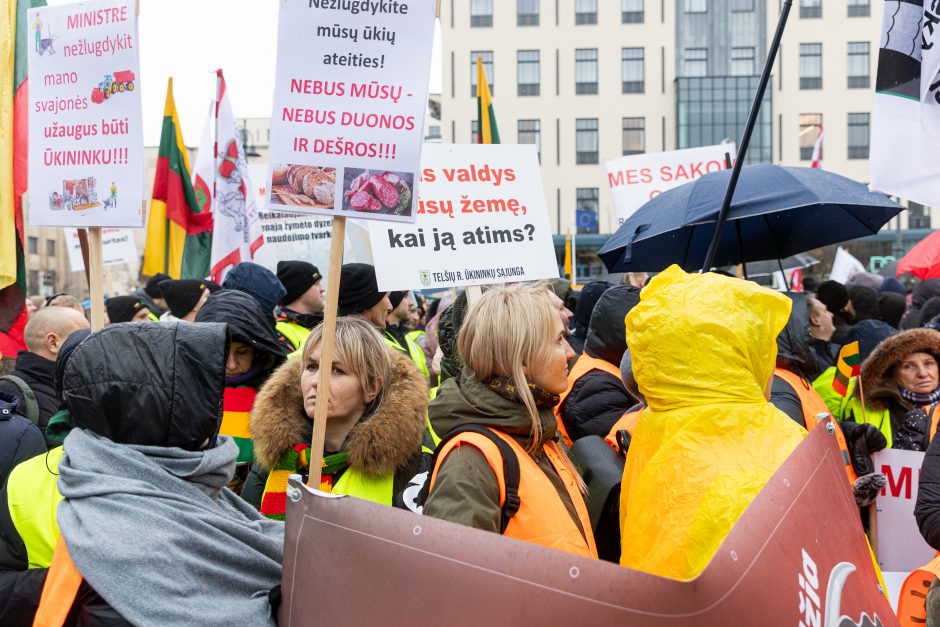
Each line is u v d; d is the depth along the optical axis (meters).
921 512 2.88
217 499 2.34
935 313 6.47
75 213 3.56
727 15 42.16
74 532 1.94
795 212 4.80
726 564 1.62
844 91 41.91
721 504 1.97
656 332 2.17
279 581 2.16
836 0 41.75
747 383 2.12
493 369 2.37
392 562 1.88
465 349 2.42
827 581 1.80
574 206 42.94
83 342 2.11
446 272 3.91
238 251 7.45
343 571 1.95
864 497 3.62
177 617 1.90
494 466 2.24
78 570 1.90
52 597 1.93
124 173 3.48
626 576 1.63
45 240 38.03
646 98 42.66
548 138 42.75
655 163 6.89
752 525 1.70
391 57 2.79
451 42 42.59
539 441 2.38
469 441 2.27
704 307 2.13
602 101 42.75
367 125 2.79
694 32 42.28
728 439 2.07
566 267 15.67
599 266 43.22
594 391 3.61
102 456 2.05
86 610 1.91
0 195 4.25
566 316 5.30
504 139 42.75
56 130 3.59
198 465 2.11
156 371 2.08
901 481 3.92
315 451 2.56
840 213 4.77
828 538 1.87
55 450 2.25
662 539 2.03
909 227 40.91
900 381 4.34
